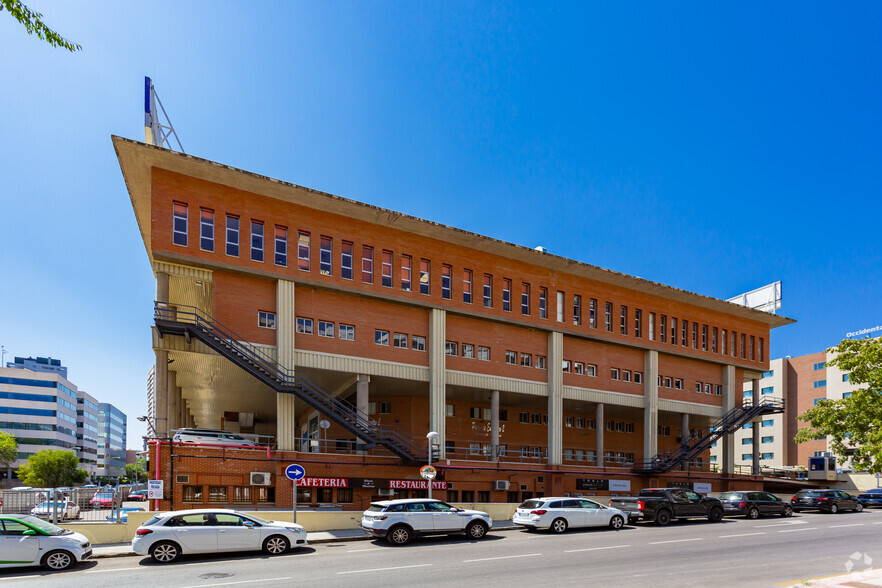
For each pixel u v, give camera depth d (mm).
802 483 53812
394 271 32188
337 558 16297
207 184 27641
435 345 32812
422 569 14422
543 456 43062
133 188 27828
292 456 27359
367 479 29047
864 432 33094
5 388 105250
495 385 35094
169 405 31984
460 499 33031
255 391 37562
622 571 14023
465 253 34906
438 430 32125
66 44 6602
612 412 44812
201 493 25406
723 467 46531
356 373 30484
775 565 14844
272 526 17359
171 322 25406
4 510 21875
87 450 135000
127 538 19969
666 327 43875
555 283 38438
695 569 14281
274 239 28922
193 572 14250
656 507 25484
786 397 80250
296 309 29234
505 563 15273
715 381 46969
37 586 12812
